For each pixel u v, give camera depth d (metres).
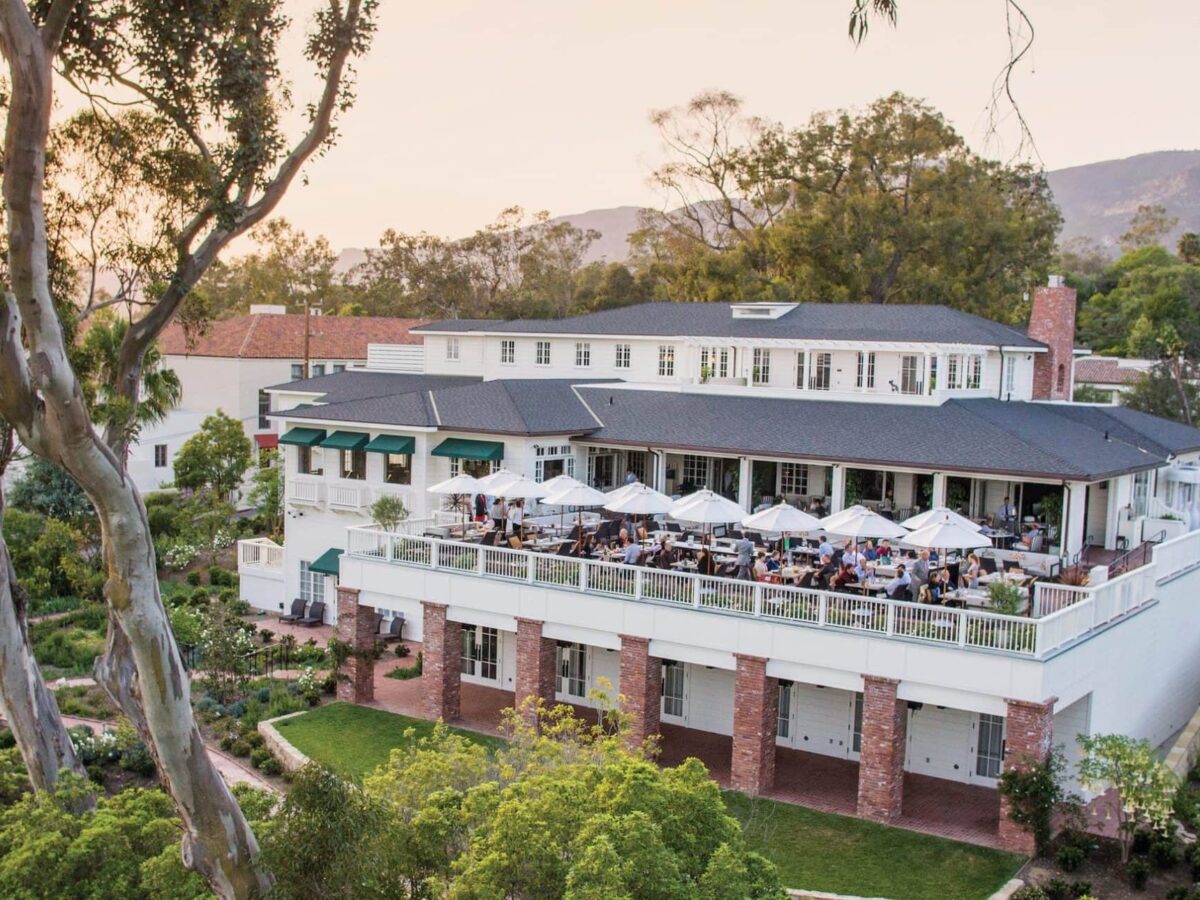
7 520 46.06
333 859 16.28
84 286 24.95
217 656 35.88
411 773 20.53
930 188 78.88
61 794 20.81
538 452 41.25
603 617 31.08
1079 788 28.17
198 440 59.22
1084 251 149.88
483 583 33.03
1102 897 23.14
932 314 47.75
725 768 30.44
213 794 19.30
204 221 21.98
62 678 38.22
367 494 43.50
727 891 15.70
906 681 26.73
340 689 35.75
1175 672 34.59
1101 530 39.03
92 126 22.38
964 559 32.78
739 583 29.05
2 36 17.19
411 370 60.81
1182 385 68.25
